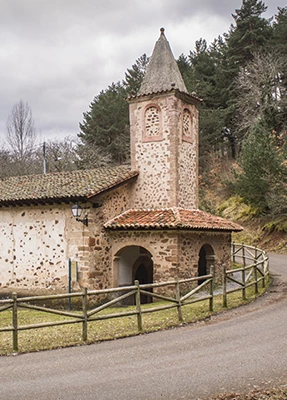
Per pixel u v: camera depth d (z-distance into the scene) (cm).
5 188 1600
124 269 1481
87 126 3606
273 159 2264
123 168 1617
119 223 1386
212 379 582
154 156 1537
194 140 1642
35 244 1435
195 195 1625
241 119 3450
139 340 815
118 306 1366
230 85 3497
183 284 1325
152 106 1557
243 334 827
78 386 571
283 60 3262
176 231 1305
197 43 4103
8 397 538
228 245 1631
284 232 2456
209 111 3375
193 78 3447
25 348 773
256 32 3441
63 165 3638
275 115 3073
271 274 1658
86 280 1319
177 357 692
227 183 2998
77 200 1324
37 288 1412
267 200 2295
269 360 655
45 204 1415
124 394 539
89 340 819
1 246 1506
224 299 1105
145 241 1365
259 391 534
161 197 1508
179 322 951
